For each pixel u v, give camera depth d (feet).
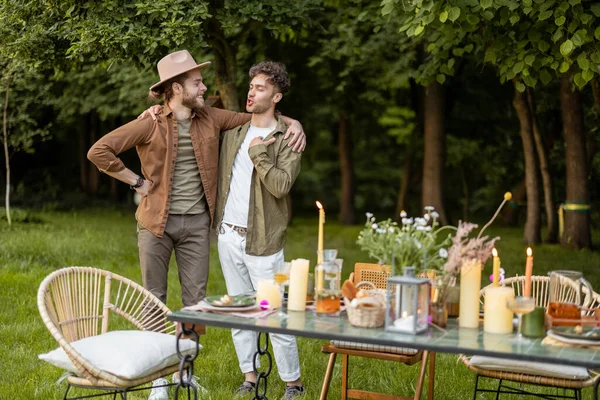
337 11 37.17
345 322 10.73
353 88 50.11
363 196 78.95
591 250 39.04
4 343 19.39
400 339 9.78
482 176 67.21
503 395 15.76
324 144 78.33
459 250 10.52
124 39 21.35
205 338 20.29
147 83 39.37
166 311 13.48
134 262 33.30
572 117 39.34
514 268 33.06
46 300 11.90
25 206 61.00
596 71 19.89
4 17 23.79
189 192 14.94
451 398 15.64
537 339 10.07
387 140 69.51
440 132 47.57
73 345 11.88
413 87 53.31
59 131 67.41
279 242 14.73
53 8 23.03
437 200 47.55
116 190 70.54
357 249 40.32
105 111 45.57
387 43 37.65
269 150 14.40
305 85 49.08
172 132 14.75
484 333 10.36
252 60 39.78
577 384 11.68
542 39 20.97
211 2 24.39
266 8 24.09
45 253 32.65
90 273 13.16
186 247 15.14
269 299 11.59
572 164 39.40
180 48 21.72
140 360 11.57
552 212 42.55
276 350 15.23
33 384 16.03
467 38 24.94
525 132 42.16
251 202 14.62
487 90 52.39
